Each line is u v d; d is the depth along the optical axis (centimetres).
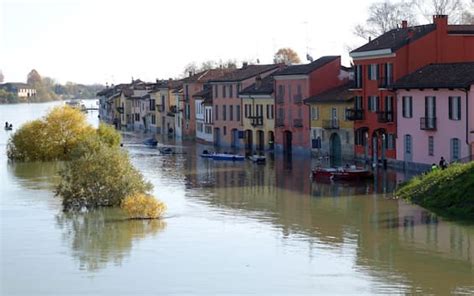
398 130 7606
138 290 3697
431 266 4009
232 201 6088
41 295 3650
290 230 4928
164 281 3831
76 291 3697
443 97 6862
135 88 19050
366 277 3841
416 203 5688
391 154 7806
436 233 4722
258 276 3891
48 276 3956
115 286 3766
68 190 5753
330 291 3622
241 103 11425
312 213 5478
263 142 10900
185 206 5866
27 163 9356
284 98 10200
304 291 3628
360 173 7025
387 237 4656
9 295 3659
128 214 5441
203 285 3753
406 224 5000
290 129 10100
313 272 3944
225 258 4250
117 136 10094
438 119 6938
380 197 6038
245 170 8325
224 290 3666
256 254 4328
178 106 14512
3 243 4672
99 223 5241
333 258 4209
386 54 7825
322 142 9319
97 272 4016
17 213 5647
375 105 8112
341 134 8925
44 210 5762
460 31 7788
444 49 7750
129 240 4722
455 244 4444
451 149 6800
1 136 15125
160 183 7306
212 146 12125
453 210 5309
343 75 9638
